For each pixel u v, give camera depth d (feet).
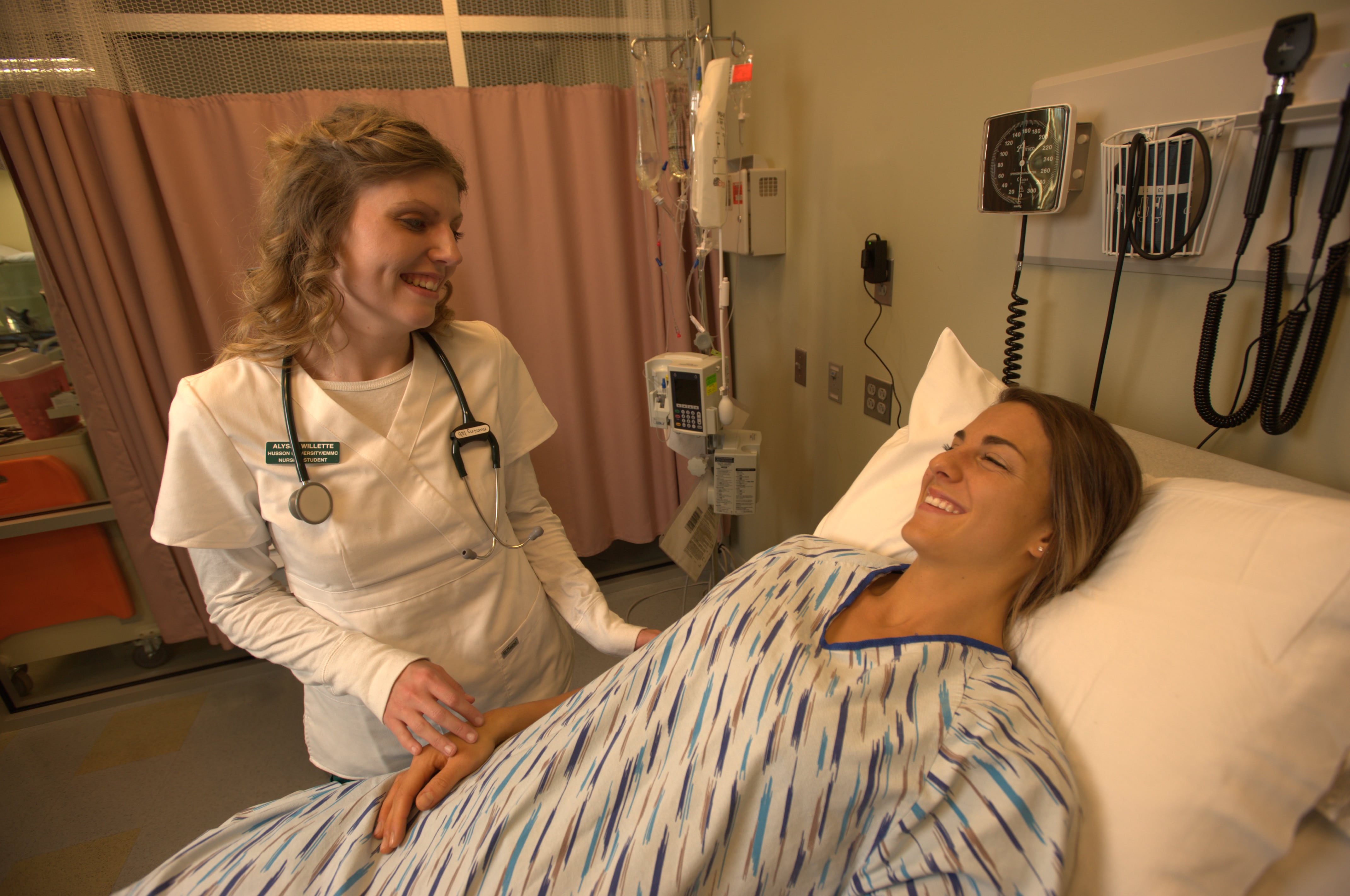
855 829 2.50
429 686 2.97
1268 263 2.53
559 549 4.11
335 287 2.90
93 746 6.67
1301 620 2.17
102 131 5.68
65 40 5.54
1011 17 3.60
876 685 2.63
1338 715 2.11
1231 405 2.86
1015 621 2.92
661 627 8.03
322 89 6.35
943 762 2.40
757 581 3.17
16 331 6.27
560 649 4.12
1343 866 2.16
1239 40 2.51
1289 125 2.38
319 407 3.06
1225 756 2.14
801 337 6.42
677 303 7.53
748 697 2.66
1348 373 2.45
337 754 3.61
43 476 6.49
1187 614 2.38
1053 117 3.14
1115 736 2.35
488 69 6.70
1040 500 2.82
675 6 6.72
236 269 6.45
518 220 7.09
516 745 3.01
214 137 6.15
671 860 2.42
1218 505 2.54
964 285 4.26
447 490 3.34
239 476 3.00
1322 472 2.58
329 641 3.10
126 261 6.16
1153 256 2.92
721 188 5.45
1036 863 2.17
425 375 3.35
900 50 4.49
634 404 7.98
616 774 2.67
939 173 4.32
